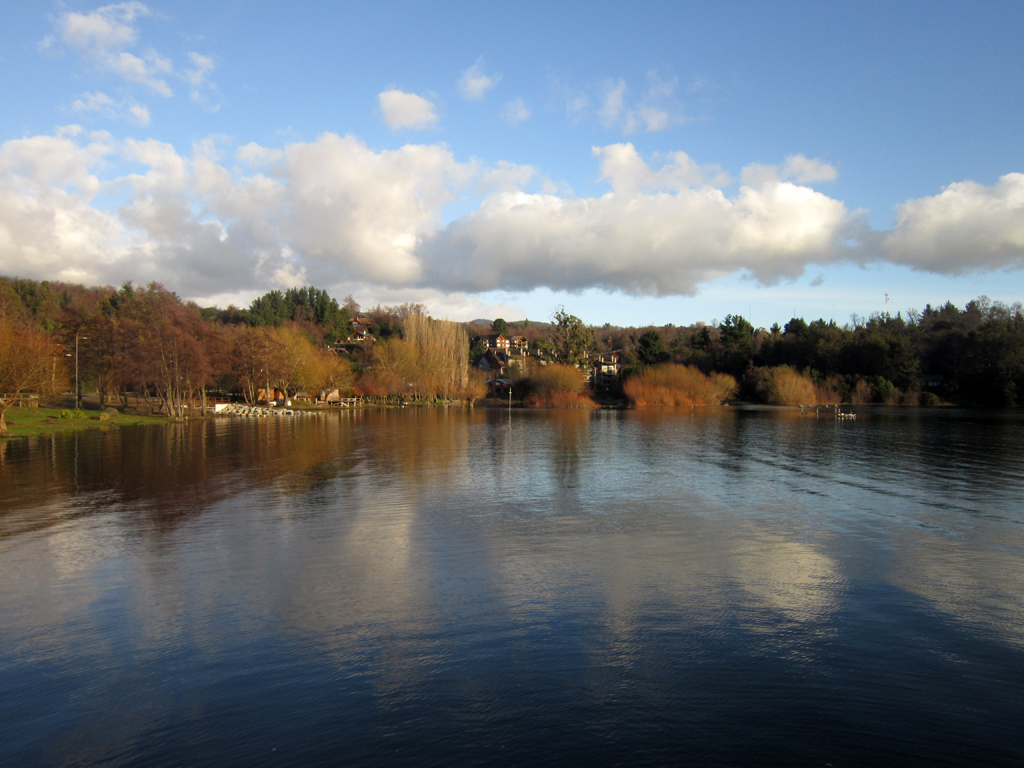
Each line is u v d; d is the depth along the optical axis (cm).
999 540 1395
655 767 570
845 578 1118
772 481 2284
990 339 9512
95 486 2152
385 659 793
